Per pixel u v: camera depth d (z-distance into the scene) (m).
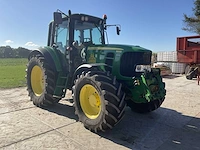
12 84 7.12
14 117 3.61
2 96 5.25
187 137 2.96
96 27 4.41
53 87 4.15
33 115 3.76
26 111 4.00
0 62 27.50
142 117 3.84
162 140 2.84
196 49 9.47
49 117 3.67
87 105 3.29
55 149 2.48
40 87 4.68
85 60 3.85
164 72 10.66
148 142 2.76
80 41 4.11
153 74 3.29
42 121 3.45
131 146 2.63
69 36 3.91
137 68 3.49
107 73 3.06
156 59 14.23
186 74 10.04
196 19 16.05
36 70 4.70
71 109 4.21
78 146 2.58
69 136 2.87
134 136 2.95
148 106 3.87
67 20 4.06
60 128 3.16
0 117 3.59
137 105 4.03
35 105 4.43
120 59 3.33
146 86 3.02
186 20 16.55
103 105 2.81
